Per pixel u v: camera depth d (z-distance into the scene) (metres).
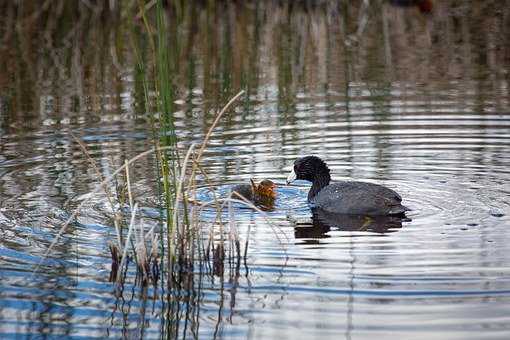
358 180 14.82
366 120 18.55
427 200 13.68
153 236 11.46
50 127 18.41
